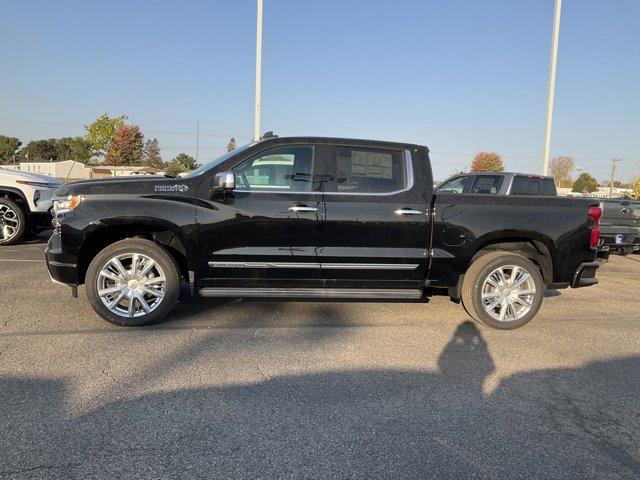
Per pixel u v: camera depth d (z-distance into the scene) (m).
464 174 12.50
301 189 5.29
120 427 3.19
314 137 5.37
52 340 4.69
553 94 15.69
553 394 3.94
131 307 5.09
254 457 2.93
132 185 5.11
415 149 5.50
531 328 5.71
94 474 2.70
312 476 2.77
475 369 4.38
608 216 10.98
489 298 5.54
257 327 5.30
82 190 5.05
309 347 4.76
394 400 3.72
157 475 2.72
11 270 7.66
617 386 4.14
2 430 3.10
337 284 5.43
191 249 5.13
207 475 2.74
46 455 2.86
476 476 2.83
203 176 5.21
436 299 6.76
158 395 3.65
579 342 5.25
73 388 3.71
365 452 3.02
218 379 3.96
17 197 10.22
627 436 3.34
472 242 5.47
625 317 6.34
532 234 5.55
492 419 3.49
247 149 5.29
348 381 4.02
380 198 5.35
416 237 5.39
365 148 5.41
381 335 5.20
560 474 2.88
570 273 5.74
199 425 3.26
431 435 3.25
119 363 4.20
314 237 5.25
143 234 5.41
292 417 3.41
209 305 6.07
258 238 5.20
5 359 4.20
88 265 5.31
